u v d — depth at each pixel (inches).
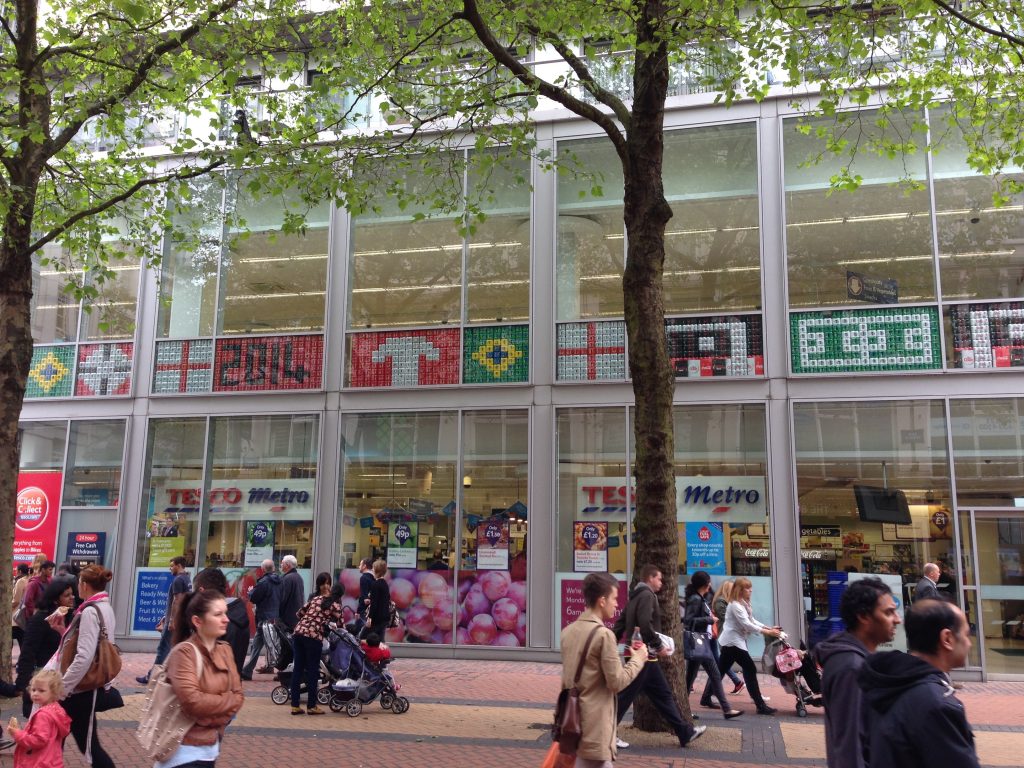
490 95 410.9
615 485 561.0
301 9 494.6
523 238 605.0
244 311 643.5
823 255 553.3
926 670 111.9
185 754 159.6
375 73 447.5
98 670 224.5
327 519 598.5
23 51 404.8
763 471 540.1
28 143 409.4
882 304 539.5
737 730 344.5
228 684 167.5
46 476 652.1
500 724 353.4
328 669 382.6
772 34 397.1
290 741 316.8
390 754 296.7
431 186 621.6
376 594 463.5
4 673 386.0
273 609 474.3
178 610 170.9
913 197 547.5
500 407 586.6
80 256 536.4
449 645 565.0
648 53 342.0
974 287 530.3
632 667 194.2
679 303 569.3
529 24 393.7
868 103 553.0
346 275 628.4
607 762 188.4
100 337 663.8
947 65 428.5
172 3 420.5
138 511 628.1
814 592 520.7
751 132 577.0
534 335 589.6
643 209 357.1
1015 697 440.8
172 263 661.3
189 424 638.5
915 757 108.4
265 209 652.1
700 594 412.5
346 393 613.3
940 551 510.0
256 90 641.0
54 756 206.5
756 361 550.6
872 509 521.7
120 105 422.6
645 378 349.4
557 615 553.9
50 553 639.1
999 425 515.2
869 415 532.4
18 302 408.2
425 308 612.7
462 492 585.0
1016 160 430.3
